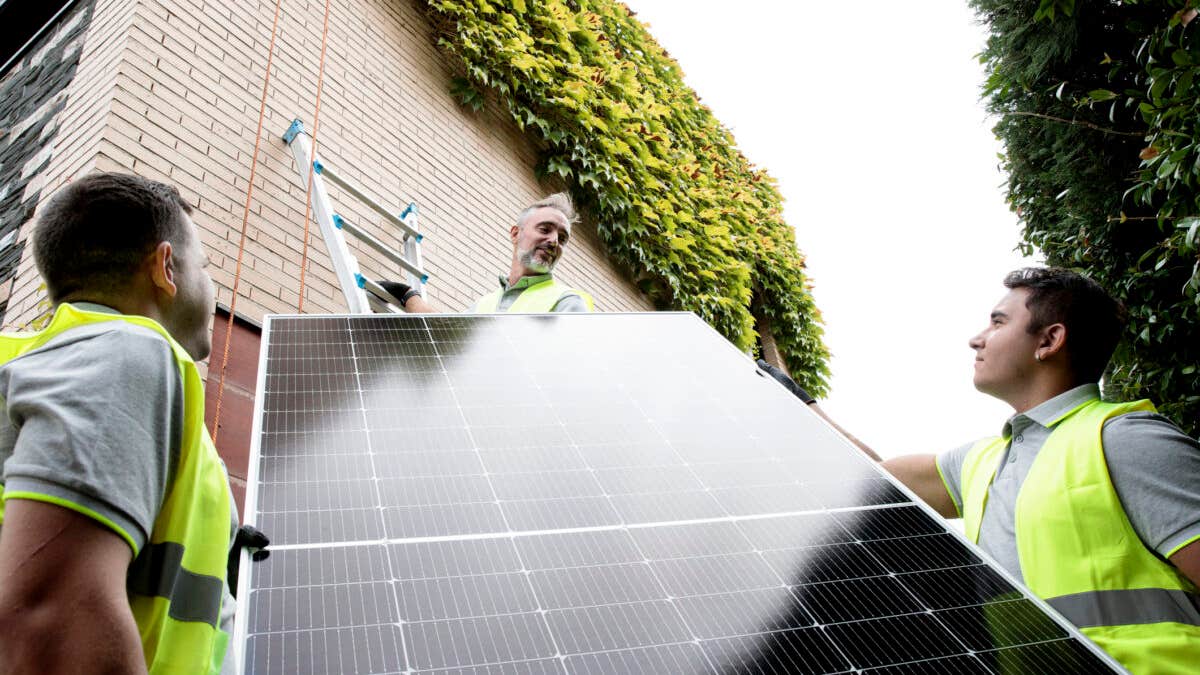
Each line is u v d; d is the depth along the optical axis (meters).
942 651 1.89
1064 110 5.47
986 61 5.76
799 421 2.93
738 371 3.27
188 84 4.84
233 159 4.89
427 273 5.86
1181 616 2.20
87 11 5.61
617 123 8.25
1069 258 5.74
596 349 3.21
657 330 3.52
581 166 7.85
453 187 6.46
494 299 4.61
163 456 1.44
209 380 4.16
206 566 1.65
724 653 1.78
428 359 2.86
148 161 4.44
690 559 2.09
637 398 2.88
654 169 8.81
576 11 8.84
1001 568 2.20
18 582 1.19
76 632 1.18
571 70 7.82
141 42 4.70
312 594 1.75
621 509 2.24
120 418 1.36
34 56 6.09
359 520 2.00
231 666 1.77
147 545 1.50
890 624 1.95
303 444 2.24
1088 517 2.36
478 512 2.12
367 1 6.43
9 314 4.25
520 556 1.99
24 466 1.27
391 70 6.37
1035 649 1.94
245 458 4.11
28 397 1.36
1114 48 5.14
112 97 4.41
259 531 1.87
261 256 4.77
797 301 11.77
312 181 4.96
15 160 5.26
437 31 7.00
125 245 1.68
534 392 2.77
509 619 1.78
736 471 2.53
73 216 1.66
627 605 1.89
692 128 10.51
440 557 1.93
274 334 2.81
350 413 2.42
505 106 7.44
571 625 1.80
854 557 2.19
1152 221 5.10
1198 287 4.12
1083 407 2.67
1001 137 6.00
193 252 1.83
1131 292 5.17
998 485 2.77
